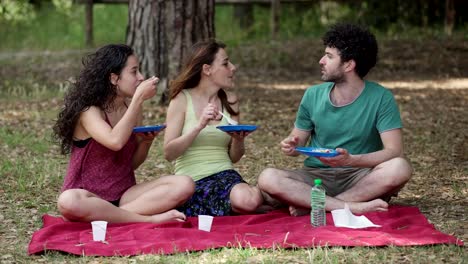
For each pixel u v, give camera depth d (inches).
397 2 865.5
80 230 255.8
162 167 369.1
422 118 479.8
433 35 794.8
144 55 496.4
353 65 277.4
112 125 269.6
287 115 491.2
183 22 487.5
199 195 276.4
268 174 271.0
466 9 834.8
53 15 892.6
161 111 479.5
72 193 256.1
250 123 467.5
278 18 793.6
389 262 225.6
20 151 397.7
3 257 235.0
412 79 627.8
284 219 267.0
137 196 269.0
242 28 869.8
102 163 268.4
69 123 264.5
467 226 266.1
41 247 235.9
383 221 263.0
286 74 655.8
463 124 461.4
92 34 782.5
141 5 492.4
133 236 247.1
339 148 265.1
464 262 224.1
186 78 280.4
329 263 222.5
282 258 229.1
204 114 267.7
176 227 259.3
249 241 241.8
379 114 279.7
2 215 286.5
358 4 884.0
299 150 266.7
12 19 858.8
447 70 664.4
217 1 785.6
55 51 758.5
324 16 888.9
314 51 735.7
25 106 518.3
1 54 748.6
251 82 617.3
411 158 380.5
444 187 326.0
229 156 290.5
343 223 257.3
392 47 743.7
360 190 275.3
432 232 246.2
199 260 227.9
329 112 283.6
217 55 280.2
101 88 263.1
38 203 304.5
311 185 281.3
